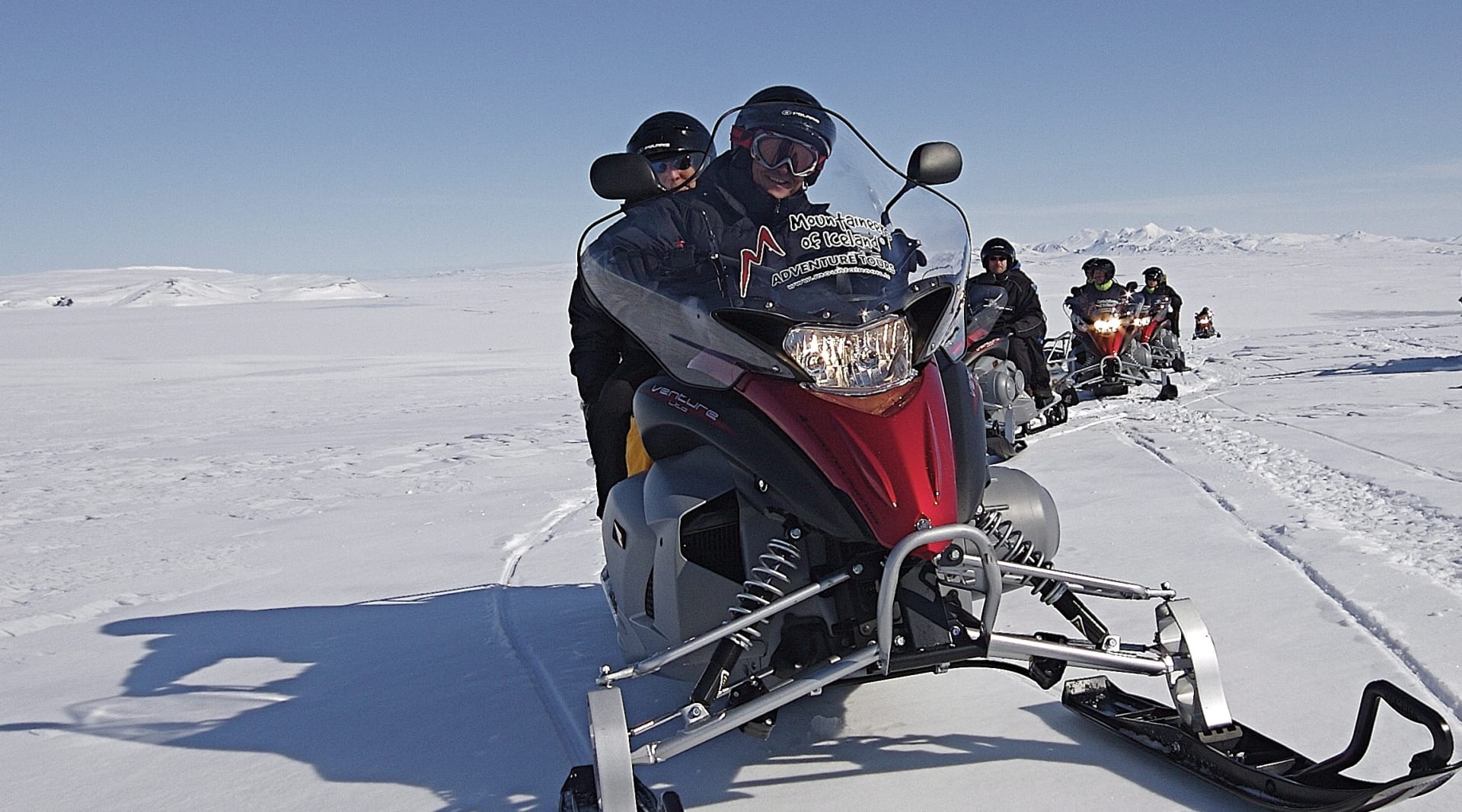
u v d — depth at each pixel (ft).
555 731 10.13
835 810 7.97
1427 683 9.64
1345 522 16.10
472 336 175.22
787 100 9.49
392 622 14.88
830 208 9.16
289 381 87.20
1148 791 7.94
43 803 9.39
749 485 8.36
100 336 195.00
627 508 9.42
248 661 13.48
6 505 28.76
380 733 10.49
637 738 9.75
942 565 7.45
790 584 8.05
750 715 7.36
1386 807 7.09
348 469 32.96
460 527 21.98
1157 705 8.96
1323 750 8.43
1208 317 88.53
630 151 12.29
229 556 20.54
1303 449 23.59
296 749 10.24
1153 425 30.45
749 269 8.71
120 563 20.30
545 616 14.48
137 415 60.34
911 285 8.91
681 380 8.92
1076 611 8.45
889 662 7.32
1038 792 8.02
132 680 12.97
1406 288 261.65
